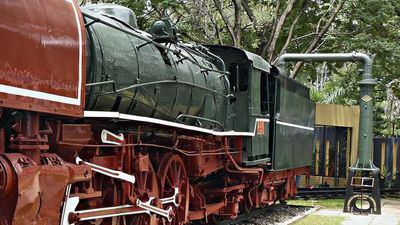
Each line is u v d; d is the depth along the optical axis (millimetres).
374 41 18547
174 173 8469
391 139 21906
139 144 7125
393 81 21797
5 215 4609
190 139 8758
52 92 5078
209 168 9711
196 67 9281
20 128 4918
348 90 21953
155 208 7461
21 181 4590
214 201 11094
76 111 5430
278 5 19141
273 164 12570
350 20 20078
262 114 12188
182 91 8445
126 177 6664
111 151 6820
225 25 19703
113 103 6660
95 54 6145
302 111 15336
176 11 18188
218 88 10133
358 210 15125
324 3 20562
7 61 4535
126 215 7180
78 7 5652
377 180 15117
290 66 21625
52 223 5137
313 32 20812
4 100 4496
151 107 7535
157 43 7594
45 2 5066
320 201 17891
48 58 5020
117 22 7250
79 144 5828
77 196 5715
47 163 5102
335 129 20922
